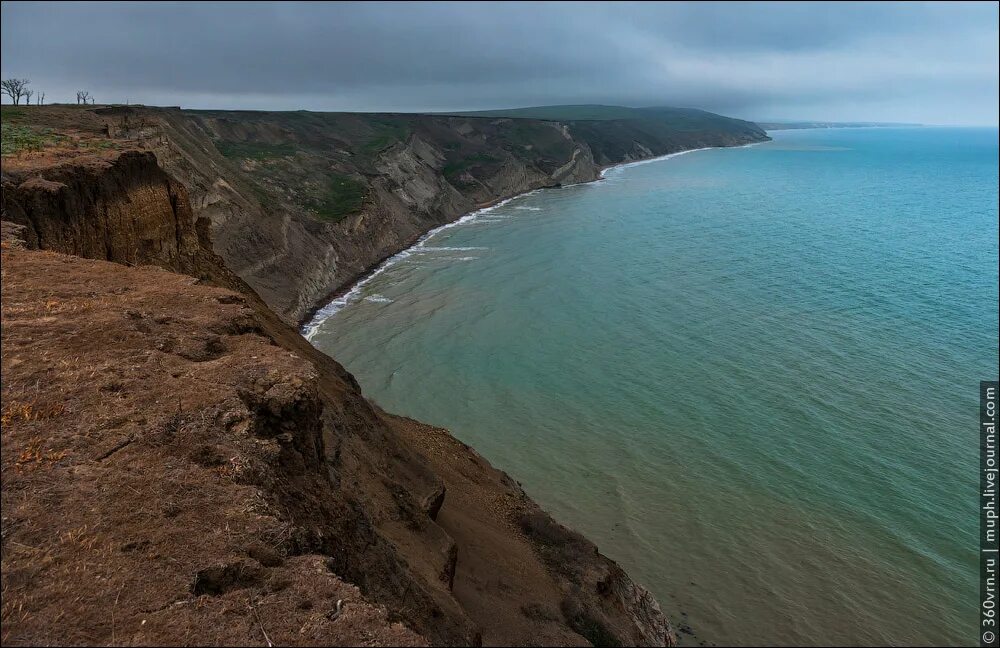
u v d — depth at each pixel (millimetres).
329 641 5766
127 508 6965
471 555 18953
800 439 32156
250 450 8289
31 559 6141
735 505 27562
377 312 52844
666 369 40344
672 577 23828
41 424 8039
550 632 16984
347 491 12594
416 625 11469
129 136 46156
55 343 9922
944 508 26953
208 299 12391
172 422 8375
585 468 30344
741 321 48469
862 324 47344
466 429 33844
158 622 5680
